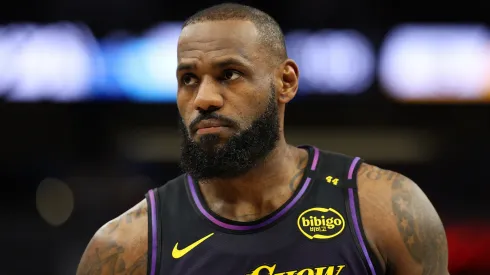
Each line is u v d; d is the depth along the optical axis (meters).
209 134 7.89
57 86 31.44
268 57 8.29
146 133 33.19
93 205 32.56
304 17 31.19
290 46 31.02
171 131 33.06
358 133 32.56
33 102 31.62
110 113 33.25
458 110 32.62
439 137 32.78
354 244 8.03
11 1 31.33
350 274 7.91
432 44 31.02
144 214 8.58
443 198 32.91
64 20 31.50
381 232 8.13
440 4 31.02
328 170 8.71
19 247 32.75
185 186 8.77
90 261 8.41
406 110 32.38
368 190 8.43
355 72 30.95
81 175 33.28
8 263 32.47
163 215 8.52
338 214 8.23
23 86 31.47
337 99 31.09
